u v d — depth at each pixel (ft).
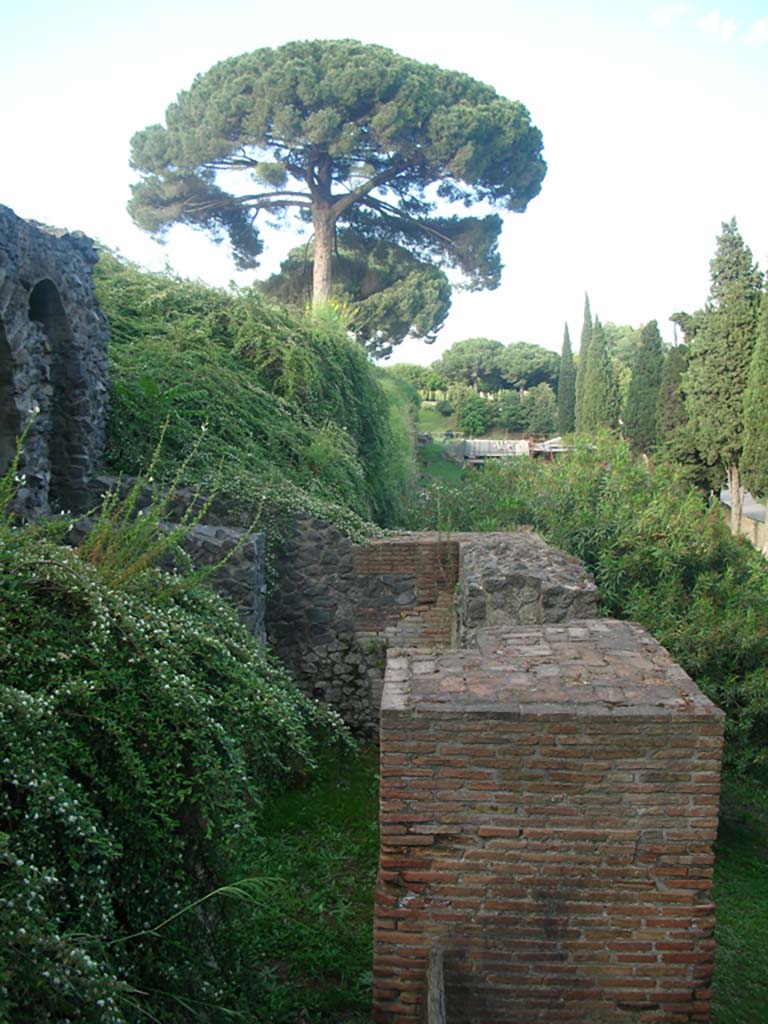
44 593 11.37
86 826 8.83
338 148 68.49
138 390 27.40
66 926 8.78
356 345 42.78
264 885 16.22
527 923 10.78
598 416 107.86
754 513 88.69
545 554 20.66
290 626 26.50
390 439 46.09
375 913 10.89
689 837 10.59
